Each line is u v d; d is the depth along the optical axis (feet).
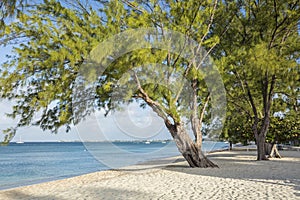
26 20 28.43
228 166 45.14
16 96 34.32
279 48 50.16
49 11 31.53
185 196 24.18
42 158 98.94
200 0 38.86
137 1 38.83
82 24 32.42
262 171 38.47
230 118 66.13
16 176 52.70
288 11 48.42
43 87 33.42
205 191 25.88
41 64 29.84
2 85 31.50
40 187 31.78
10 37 28.32
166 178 33.86
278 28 52.54
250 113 66.64
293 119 64.23
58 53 28.81
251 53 44.37
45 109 37.32
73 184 32.63
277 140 62.49
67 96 33.58
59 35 30.35
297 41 49.16
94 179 35.70
